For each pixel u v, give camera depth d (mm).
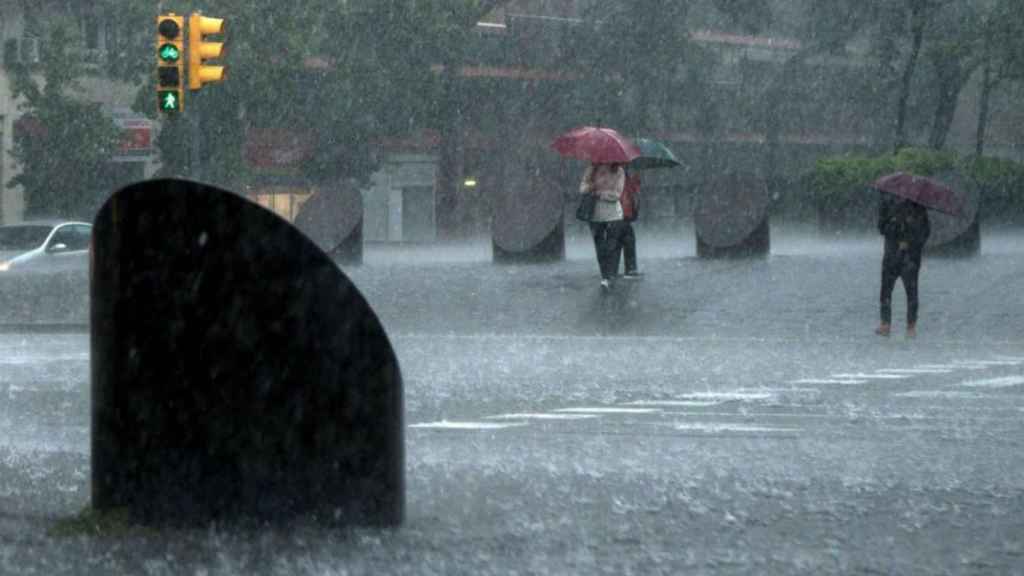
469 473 13766
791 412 20391
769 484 13094
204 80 40438
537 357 30500
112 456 10781
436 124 92375
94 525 10656
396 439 10703
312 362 10508
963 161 58031
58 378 26391
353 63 87438
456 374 26625
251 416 10555
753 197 46594
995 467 14531
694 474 13844
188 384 10594
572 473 13828
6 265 55625
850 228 55375
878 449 16156
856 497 12336
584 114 104750
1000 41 63219
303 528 10578
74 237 58031
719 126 112312
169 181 10445
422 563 9570
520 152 107562
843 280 42156
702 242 47000
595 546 10133
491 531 10625
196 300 10523
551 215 47188
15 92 82562
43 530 10578
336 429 10570
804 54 90250
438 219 108500
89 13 84312
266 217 10391
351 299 10523
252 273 10461
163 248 10539
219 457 10594
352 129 89062
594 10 104000
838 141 112312
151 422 10664
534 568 9445
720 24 117250
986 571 9453
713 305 39531
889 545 10250
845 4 72312
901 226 35000
